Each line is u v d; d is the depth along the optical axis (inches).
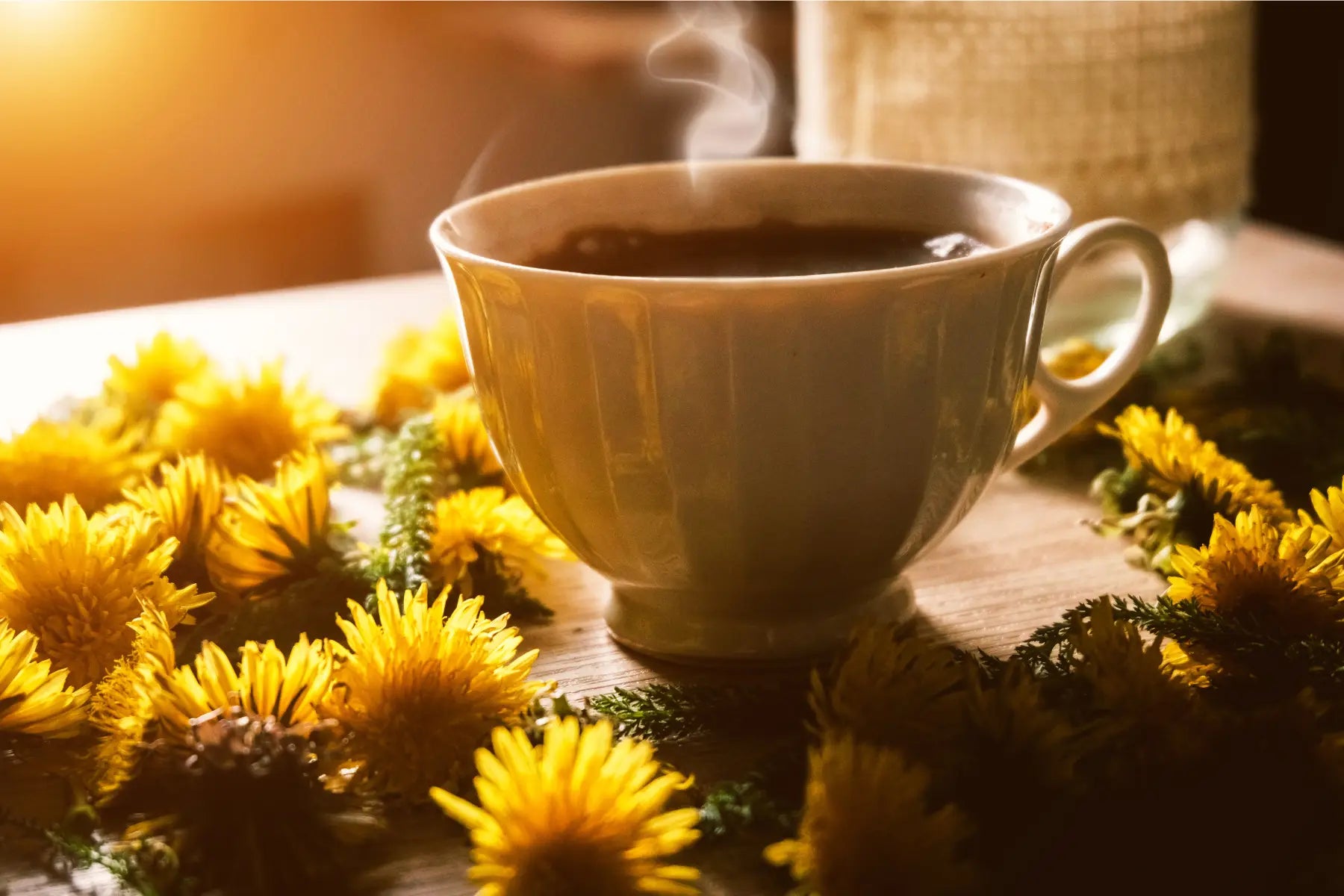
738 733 12.5
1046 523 15.0
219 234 38.8
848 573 12.9
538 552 14.1
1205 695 12.4
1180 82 17.4
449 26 37.9
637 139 40.1
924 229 14.4
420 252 40.9
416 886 11.3
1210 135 17.7
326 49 38.0
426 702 11.9
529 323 12.3
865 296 11.9
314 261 39.9
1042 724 11.4
